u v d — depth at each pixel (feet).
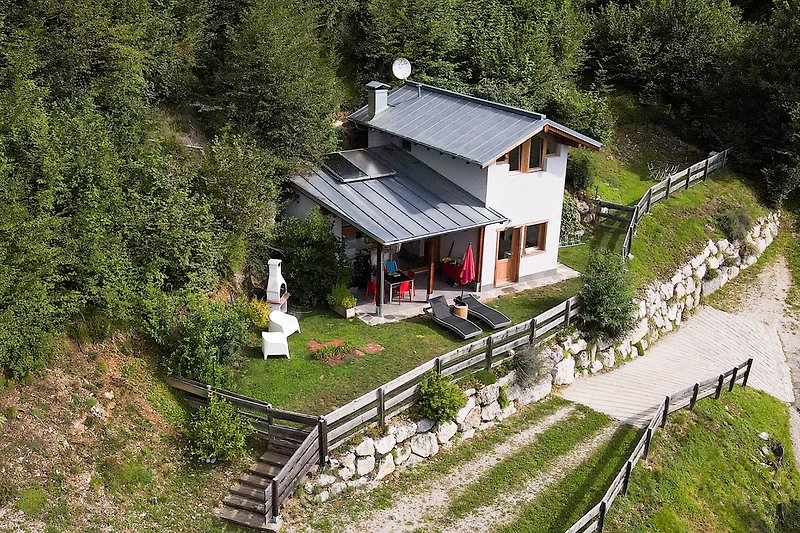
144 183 63.10
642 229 97.76
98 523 45.52
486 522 53.26
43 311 49.73
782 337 91.61
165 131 73.15
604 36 132.57
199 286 63.87
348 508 52.70
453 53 109.50
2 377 48.44
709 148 126.31
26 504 43.83
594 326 76.28
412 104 89.81
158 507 48.42
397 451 57.52
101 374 53.93
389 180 81.82
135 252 60.08
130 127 67.21
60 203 54.44
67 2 63.10
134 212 59.88
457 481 57.41
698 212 106.42
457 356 63.16
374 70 104.22
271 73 76.79
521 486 57.52
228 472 52.34
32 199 52.80
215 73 79.77
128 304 56.13
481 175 77.61
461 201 78.95
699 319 92.68
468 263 75.66
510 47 107.96
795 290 102.68
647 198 100.17
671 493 60.75
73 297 52.80
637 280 86.79
